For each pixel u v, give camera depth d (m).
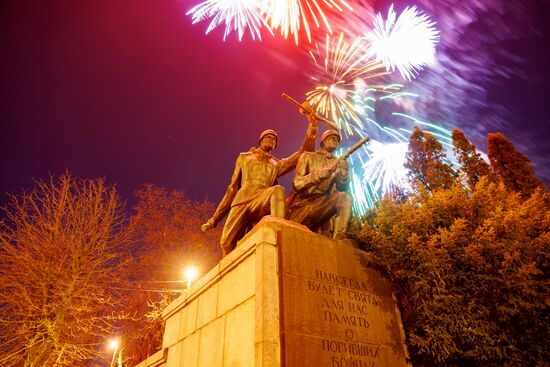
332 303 4.54
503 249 4.68
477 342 4.52
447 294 4.68
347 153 6.38
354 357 4.31
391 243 5.12
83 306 14.23
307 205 5.80
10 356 12.82
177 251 19.98
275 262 4.50
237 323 4.47
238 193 6.14
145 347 19.22
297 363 3.85
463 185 5.82
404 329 5.14
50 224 14.62
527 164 13.66
